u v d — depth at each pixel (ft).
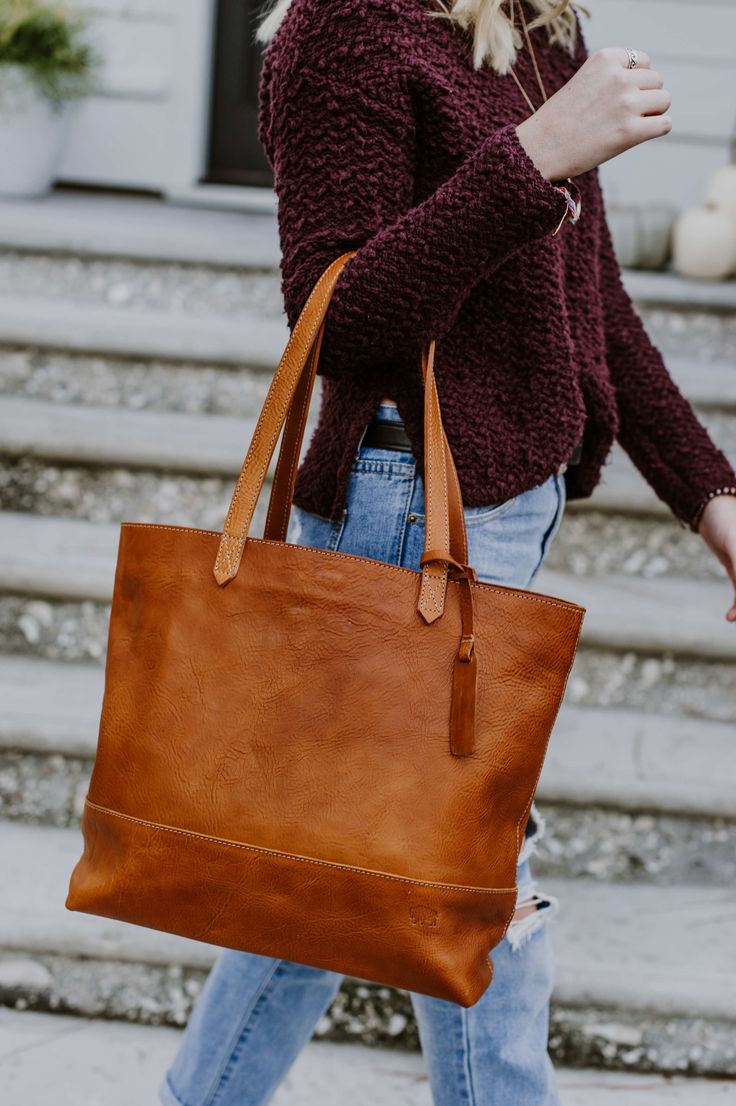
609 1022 5.78
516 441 3.76
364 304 3.38
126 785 3.70
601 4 11.32
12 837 6.54
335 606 3.56
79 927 5.90
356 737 3.55
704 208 10.44
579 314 4.04
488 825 3.56
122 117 12.01
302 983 4.52
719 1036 5.76
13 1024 5.93
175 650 3.66
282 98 3.58
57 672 7.14
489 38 3.62
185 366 8.55
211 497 7.91
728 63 11.42
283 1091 5.56
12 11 10.31
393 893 3.52
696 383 8.25
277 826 3.57
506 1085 4.15
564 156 3.37
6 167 10.82
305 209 3.55
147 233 9.27
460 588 3.51
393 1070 5.76
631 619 6.98
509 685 3.54
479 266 3.38
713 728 7.02
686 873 6.56
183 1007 5.98
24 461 7.97
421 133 3.62
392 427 3.79
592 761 6.54
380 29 3.51
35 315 8.59
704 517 4.53
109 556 7.31
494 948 4.04
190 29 11.65
